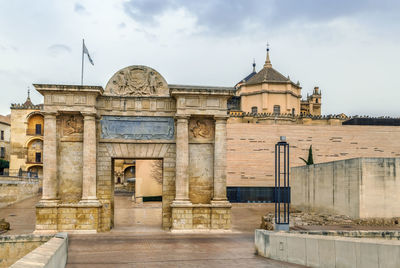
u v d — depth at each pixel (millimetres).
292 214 41125
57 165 34844
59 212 33906
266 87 86062
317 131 68125
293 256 20422
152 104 36375
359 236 22594
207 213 35375
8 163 96000
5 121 101938
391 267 13891
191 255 23703
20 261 12703
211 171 36438
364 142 68000
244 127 67625
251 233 34906
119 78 36406
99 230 34375
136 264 21016
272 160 67438
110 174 35781
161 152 36375
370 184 34531
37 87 33969
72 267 20328
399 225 33625
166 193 36156
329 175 41469
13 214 51250
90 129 34531
